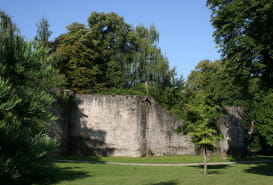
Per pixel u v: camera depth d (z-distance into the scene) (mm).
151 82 37906
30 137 10594
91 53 38844
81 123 27312
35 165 11156
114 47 43531
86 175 15336
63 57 36188
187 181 13734
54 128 24875
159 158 27750
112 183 12695
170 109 31453
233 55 16500
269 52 14945
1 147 9781
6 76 10836
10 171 10000
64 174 15320
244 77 16719
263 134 18047
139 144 27859
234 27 16359
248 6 15180
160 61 38531
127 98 28156
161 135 29750
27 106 10992
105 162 23469
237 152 32125
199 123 17438
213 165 24422
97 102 27781
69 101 27016
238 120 32812
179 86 36000
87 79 36562
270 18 14586
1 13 20062
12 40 11219
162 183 12930
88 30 41625
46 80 12609
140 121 28250
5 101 9977
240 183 13289
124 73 41219
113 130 27594
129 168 19391
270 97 18984
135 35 43625
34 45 11719
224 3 17672
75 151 26812
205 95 17766
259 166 23766
